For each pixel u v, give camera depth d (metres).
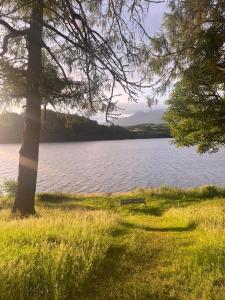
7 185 34.25
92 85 7.23
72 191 51.56
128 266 7.79
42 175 69.12
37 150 17.09
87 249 8.59
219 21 10.35
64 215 16.08
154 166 83.06
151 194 28.34
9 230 10.50
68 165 87.19
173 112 26.12
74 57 7.52
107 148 154.62
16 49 10.31
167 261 8.15
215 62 10.95
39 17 7.09
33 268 6.63
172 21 10.15
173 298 5.94
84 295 6.15
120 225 13.88
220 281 6.52
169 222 15.70
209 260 7.67
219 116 24.92
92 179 63.22
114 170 76.06
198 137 27.30
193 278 6.71
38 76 7.28
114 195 29.47
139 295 6.03
